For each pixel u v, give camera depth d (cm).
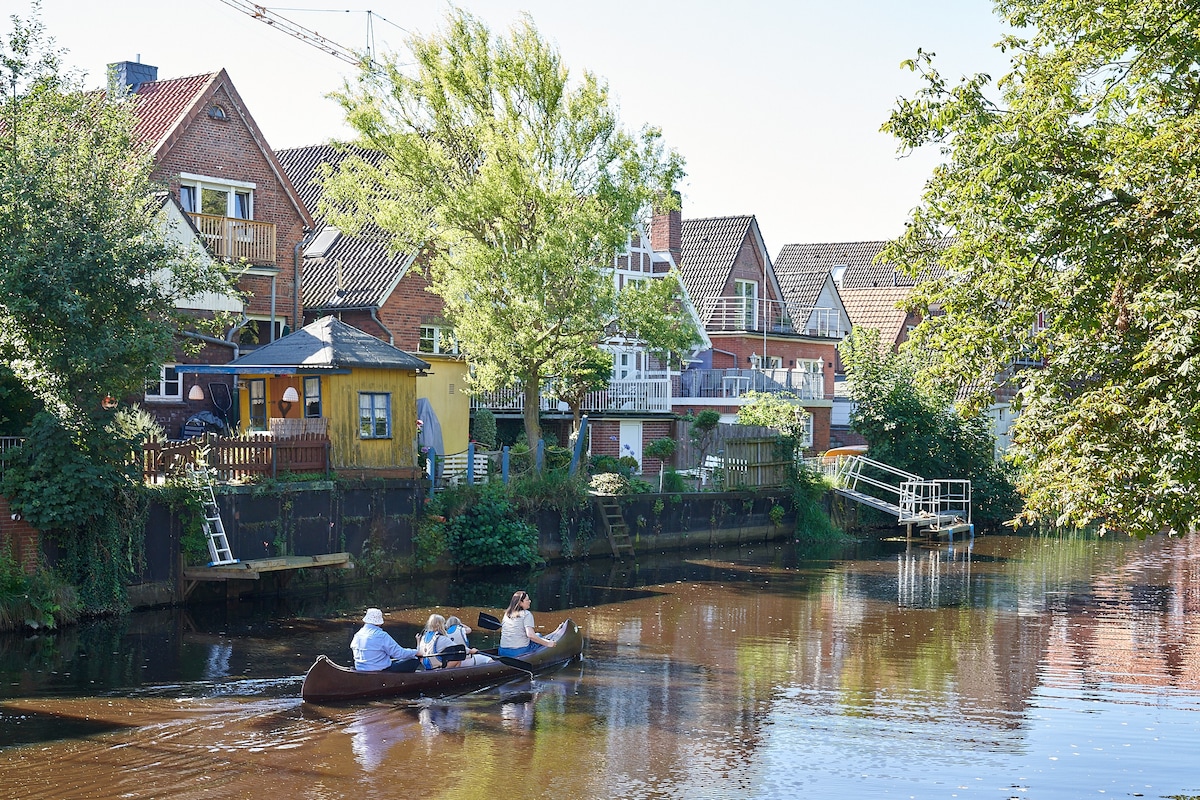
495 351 3153
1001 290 1352
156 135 3234
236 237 3231
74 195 2184
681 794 1290
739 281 5294
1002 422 5375
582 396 3562
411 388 2825
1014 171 1324
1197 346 1144
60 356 2108
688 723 1577
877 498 4419
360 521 2673
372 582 2698
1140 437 1209
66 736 1431
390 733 1494
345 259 3738
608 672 1881
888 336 6334
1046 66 1425
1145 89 1428
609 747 1456
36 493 2083
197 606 2359
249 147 3394
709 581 2959
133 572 2252
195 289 2394
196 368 2655
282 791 1261
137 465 2248
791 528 4091
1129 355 1268
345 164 3503
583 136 3209
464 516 2902
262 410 2841
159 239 2384
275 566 2375
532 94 3212
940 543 4003
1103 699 1747
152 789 1252
